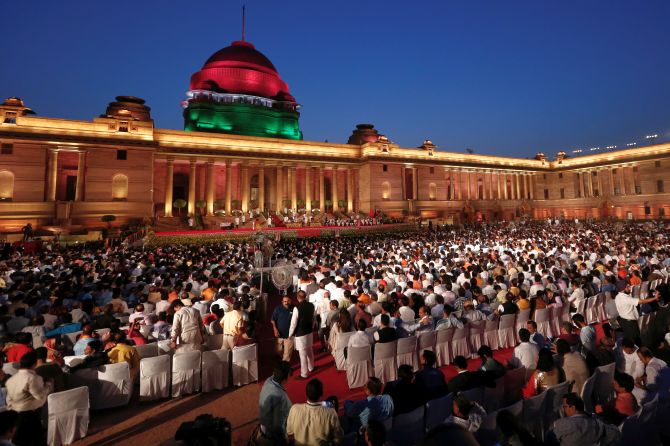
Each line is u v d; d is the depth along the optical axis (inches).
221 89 2393.0
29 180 1594.5
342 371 393.7
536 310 455.5
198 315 363.6
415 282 565.3
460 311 445.1
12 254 1135.0
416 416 235.0
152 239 1343.5
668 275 617.9
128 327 415.5
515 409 233.0
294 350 460.8
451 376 368.5
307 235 1686.8
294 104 2615.7
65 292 510.9
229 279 629.3
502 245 1081.4
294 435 205.9
